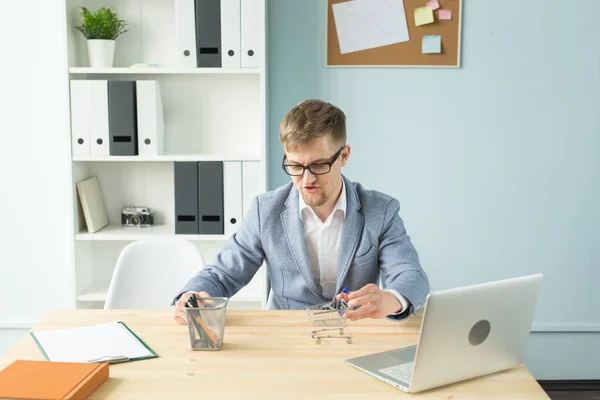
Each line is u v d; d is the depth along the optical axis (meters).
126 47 2.86
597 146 2.94
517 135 2.94
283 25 2.88
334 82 2.91
